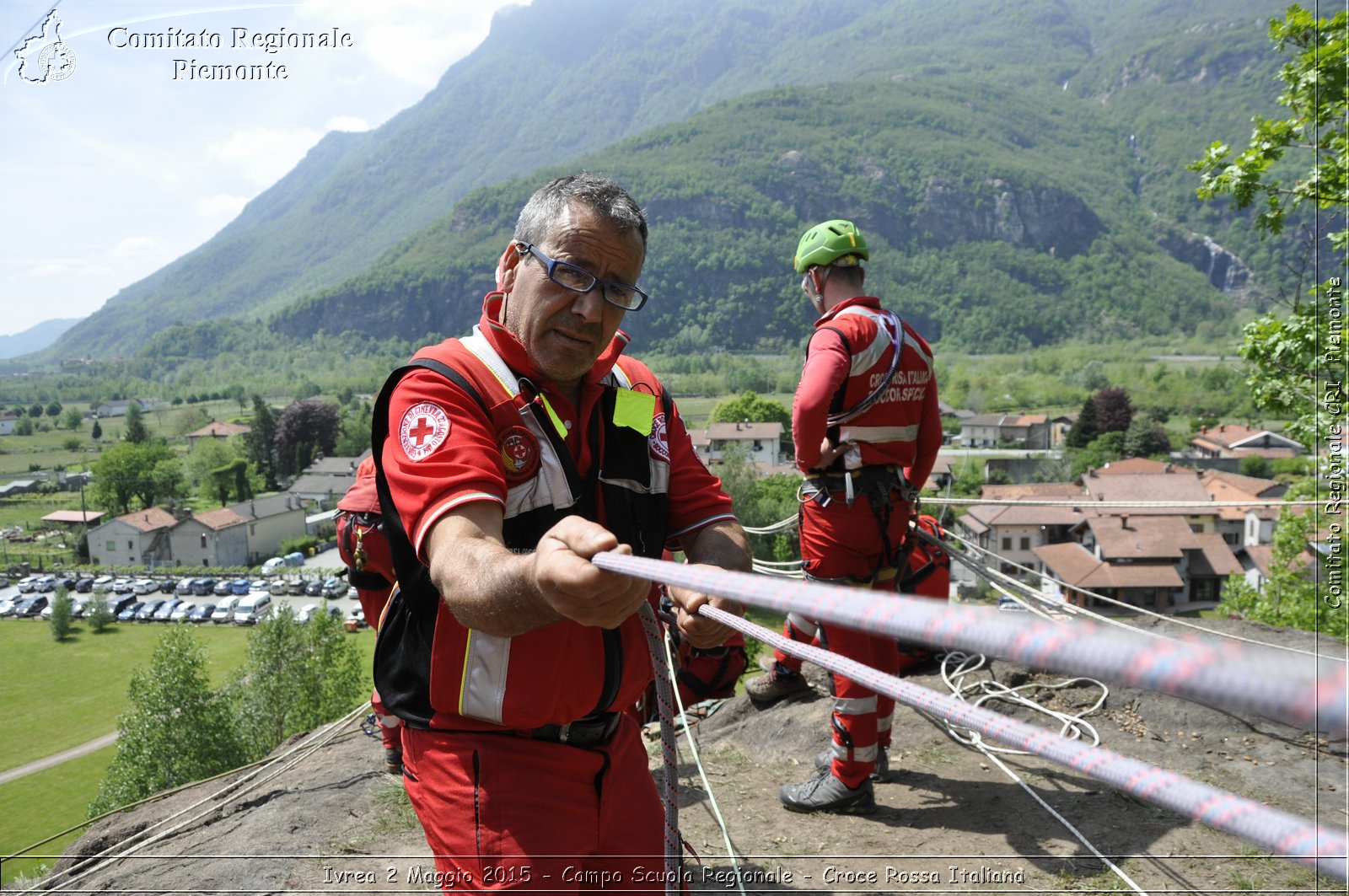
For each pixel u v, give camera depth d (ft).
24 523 400.06
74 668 184.65
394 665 6.84
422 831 12.82
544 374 6.56
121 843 13.44
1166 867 10.86
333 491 385.50
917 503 13.01
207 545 305.53
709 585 2.98
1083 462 350.43
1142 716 15.29
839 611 2.09
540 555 4.62
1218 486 242.99
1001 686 16.70
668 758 6.61
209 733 91.50
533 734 6.59
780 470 254.27
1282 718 1.14
